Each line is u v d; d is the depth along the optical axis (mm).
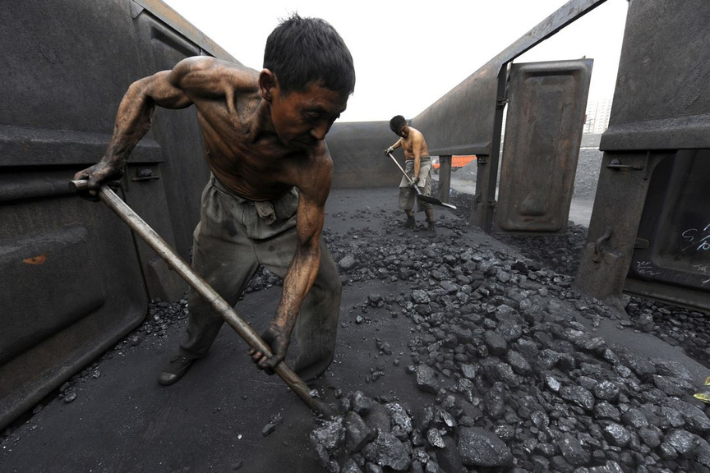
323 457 1255
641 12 2137
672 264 2299
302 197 1167
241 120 1029
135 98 1207
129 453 1335
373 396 1605
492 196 4684
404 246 3887
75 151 1746
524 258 3418
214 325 1669
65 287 1697
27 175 1540
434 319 2238
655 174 2223
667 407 1464
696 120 1876
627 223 2350
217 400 1593
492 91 4293
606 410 1447
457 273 2975
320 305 1497
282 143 1028
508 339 1936
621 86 2334
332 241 4324
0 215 1446
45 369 1630
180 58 3232
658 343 1998
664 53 2014
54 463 1301
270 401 1575
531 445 1323
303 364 1598
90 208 1919
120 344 2062
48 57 1647
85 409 1560
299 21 779
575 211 6762
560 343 1922
